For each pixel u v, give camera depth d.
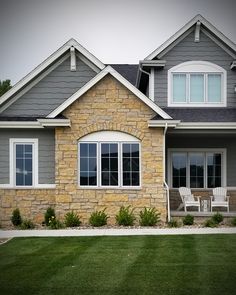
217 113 15.18
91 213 13.45
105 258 8.42
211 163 16.25
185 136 15.95
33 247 9.66
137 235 11.16
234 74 15.83
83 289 6.44
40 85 15.46
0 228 13.07
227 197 14.86
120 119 13.61
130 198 13.50
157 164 13.55
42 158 14.41
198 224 13.05
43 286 6.61
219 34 15.54
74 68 15.49
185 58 15.88
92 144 13.67
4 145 14.35
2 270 7.58
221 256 8.47
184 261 8.08
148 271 7.39
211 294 6.14
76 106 13.60
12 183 14.26
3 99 15.16
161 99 15.79
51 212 13.52
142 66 15.62
